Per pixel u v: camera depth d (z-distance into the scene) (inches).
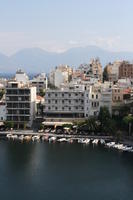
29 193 5959.6
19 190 6082.7
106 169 7076.8
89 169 7106.3
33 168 7180.1
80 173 6860.2
